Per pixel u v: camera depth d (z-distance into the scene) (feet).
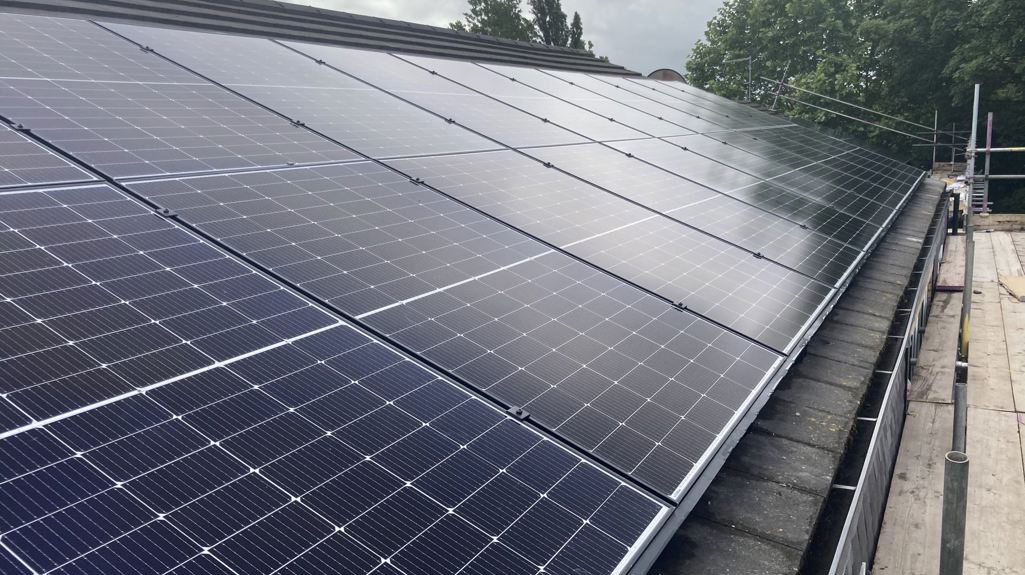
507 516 17.62
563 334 26.66
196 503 15.21
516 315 26.96
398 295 25.81
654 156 59.82
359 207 32.04
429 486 17.78
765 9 184.03
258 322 21.77
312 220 29.40
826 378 32.09
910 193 78.59
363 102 50.34
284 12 72.95
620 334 27.81
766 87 188.24
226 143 34.86
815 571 20.76
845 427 27.94
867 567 30.17
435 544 16.17
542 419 21.70
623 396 23.98
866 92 154.61
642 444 21.93
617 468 20.52
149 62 43.91
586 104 76.79
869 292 43.37
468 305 26.63
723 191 53.83
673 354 27.50
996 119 133.39
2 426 15.37
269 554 14.65
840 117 152.56
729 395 26.03
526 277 30.14
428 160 41.50
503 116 59.06
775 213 51.88
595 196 43.65
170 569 13.65
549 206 39.42
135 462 15.65
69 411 16.30
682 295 32.89
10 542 13.08
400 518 16.55
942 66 139.13
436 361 22.82
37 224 22.79
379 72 61.87
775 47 183.11
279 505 15.85
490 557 16.31
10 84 33.42
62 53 40.19
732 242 42.19
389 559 15.43
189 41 51.47
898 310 43.57
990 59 124.26
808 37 174.29
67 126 31.09
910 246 55.52
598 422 22.33
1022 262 84.12
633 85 108.58
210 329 20.71
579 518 18.30
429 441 19.30
